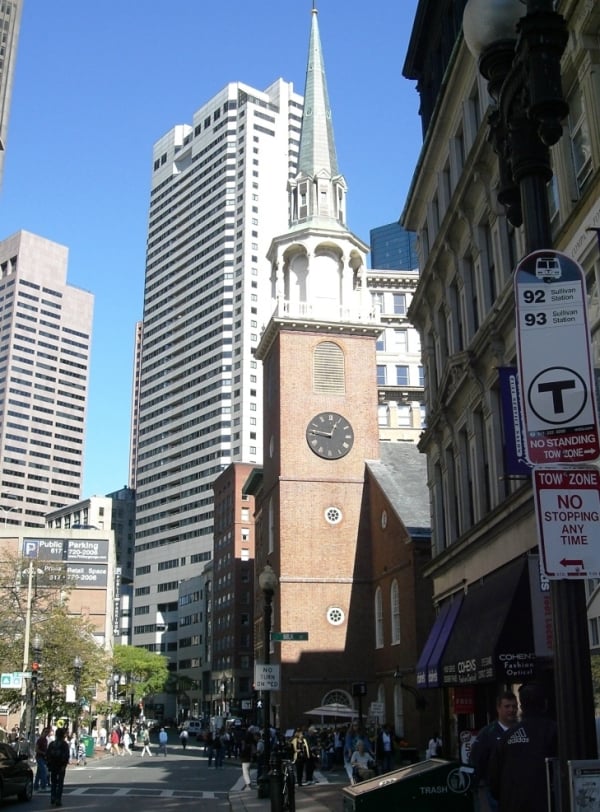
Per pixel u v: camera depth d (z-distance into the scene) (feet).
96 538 298.56
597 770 18.81
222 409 585.22
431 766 32.35
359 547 170.71
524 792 23.56
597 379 40.14
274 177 640.58
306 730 140.77
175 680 462.19
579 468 21.15
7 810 77.41
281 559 167.73
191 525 583.99
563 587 20.53
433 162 100.53
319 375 180.65
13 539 294.46
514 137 24.06
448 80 89.15
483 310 81.71
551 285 22.29
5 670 186.29
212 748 157.38
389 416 252.42
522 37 23.58
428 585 138.92
